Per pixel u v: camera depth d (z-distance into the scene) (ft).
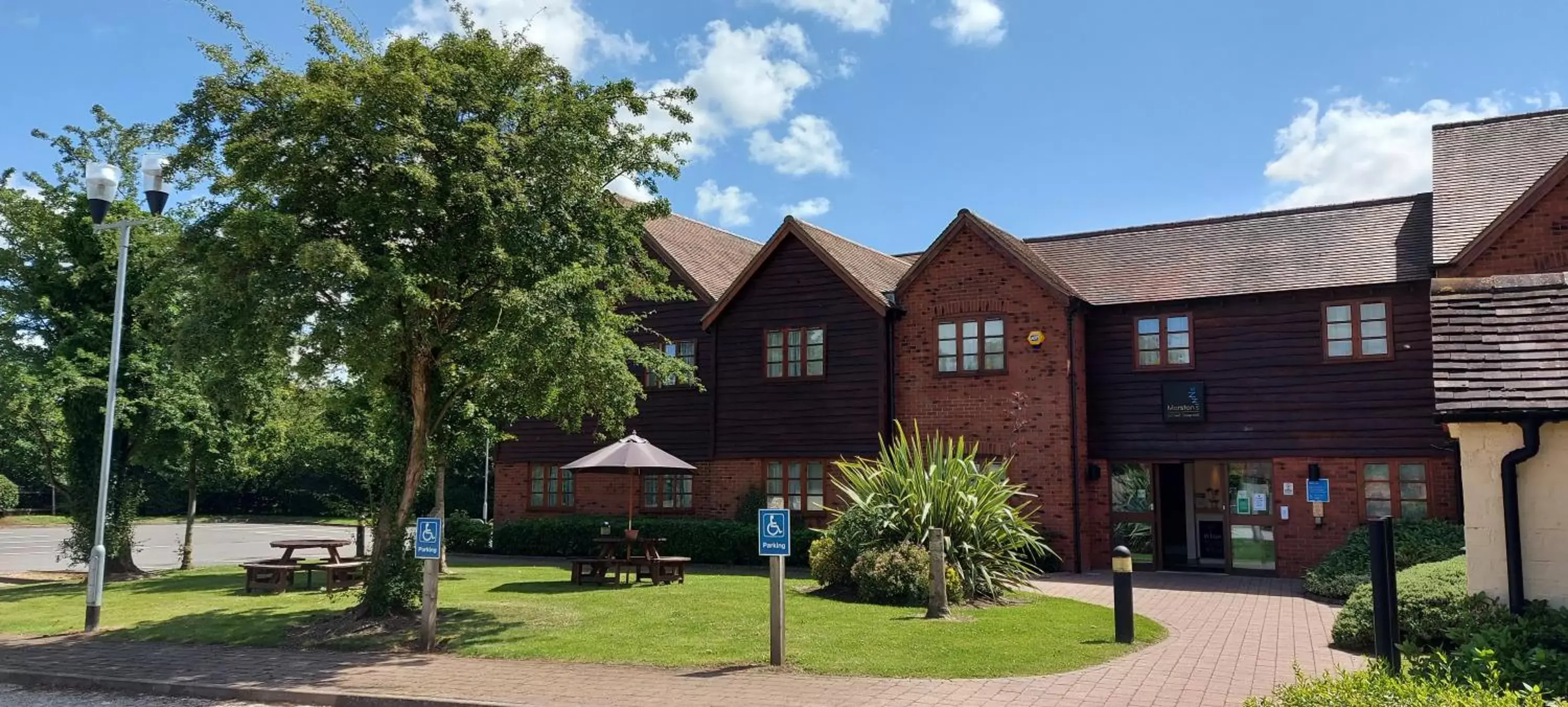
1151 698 27.53
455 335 40.14
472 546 82.53
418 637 37.68
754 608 44.19
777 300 75.41
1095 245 76.48
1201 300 65.10
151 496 164.76
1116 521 67.46
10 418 63.87
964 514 47.47
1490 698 17.81
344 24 39.01
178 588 57.72
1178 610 46.21
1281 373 62.95
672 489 79.10
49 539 116.57
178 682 31.32
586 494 82.94
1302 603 48.80
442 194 37.88
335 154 36.29
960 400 68.64
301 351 37.47
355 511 70.33
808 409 73.15
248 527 144.46
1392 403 59.67
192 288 38.19
